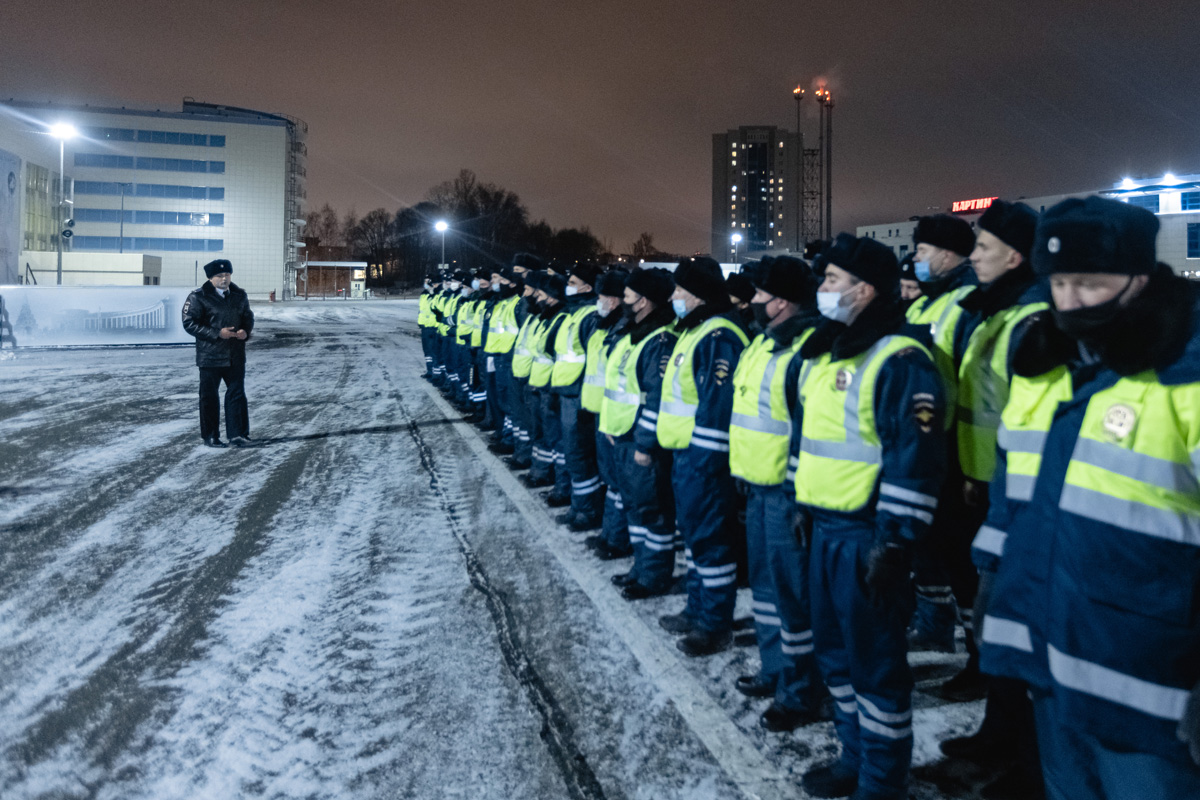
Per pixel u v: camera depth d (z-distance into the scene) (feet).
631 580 14.88
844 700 8.55
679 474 12.12
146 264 185.47
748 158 495.82
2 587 14.92
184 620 13.43
